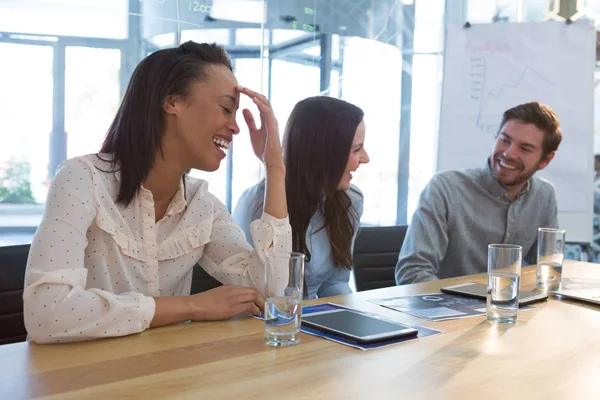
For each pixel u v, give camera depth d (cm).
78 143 298
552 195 251
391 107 389
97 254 132
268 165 149
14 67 282
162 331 112
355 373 92
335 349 104
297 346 105
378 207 393
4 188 285
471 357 102
